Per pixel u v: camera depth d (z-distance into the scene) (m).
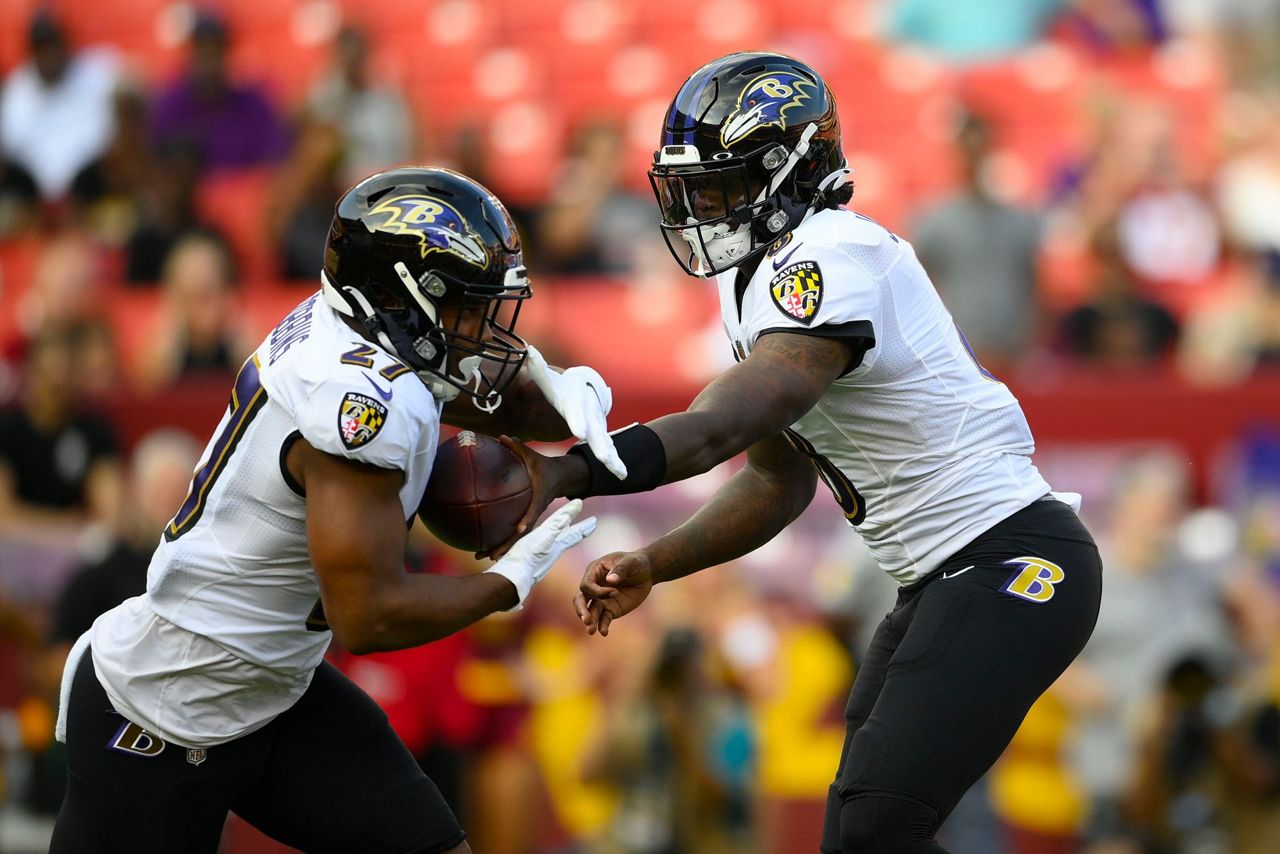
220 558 11.52
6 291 33.88
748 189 11.96
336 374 10.89
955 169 32.09
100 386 26.50
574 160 32.31
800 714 21.19
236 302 29.94
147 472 20.30
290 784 12.38
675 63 41.47
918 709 11.48
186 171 31.38
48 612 22.34
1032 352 27.92
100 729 11.91
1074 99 40.22
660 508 21.86
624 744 20.34
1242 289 33.38
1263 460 22.86
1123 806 20.97
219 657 11.66
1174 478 22.17
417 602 10.91
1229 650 21.81
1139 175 34.00
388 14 42.12
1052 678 11.82
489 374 12.97
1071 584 11.94
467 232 11.21
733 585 21.56
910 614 12.56
